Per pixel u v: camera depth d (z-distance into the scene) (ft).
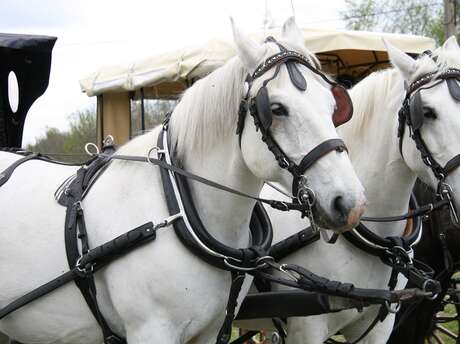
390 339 11.39
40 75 11.80
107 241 7.43
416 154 8.36
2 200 8.33
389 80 8.86
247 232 7.74
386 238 8.82
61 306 7.75
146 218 7.30
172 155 7.52
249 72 6.84
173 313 7.16
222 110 7.14
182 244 7.14
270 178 6.82
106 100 20.67
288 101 6.43
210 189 7.38
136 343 7.30
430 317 11.33
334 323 9.06
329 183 6.24
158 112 20.03
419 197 10.93
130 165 7.79
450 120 7.97
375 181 8.86
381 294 7.66
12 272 7.90
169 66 18.12
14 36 11.37
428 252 11.04
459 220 8.03
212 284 7.25
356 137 9.04
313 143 6.34
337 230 6.34
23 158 9.06
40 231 7.86
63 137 33.63
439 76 8.22
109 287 7.41
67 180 8.27
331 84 6.83
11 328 8.21
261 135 6.70
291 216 9.07
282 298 8.56
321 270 8.82
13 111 12.03
